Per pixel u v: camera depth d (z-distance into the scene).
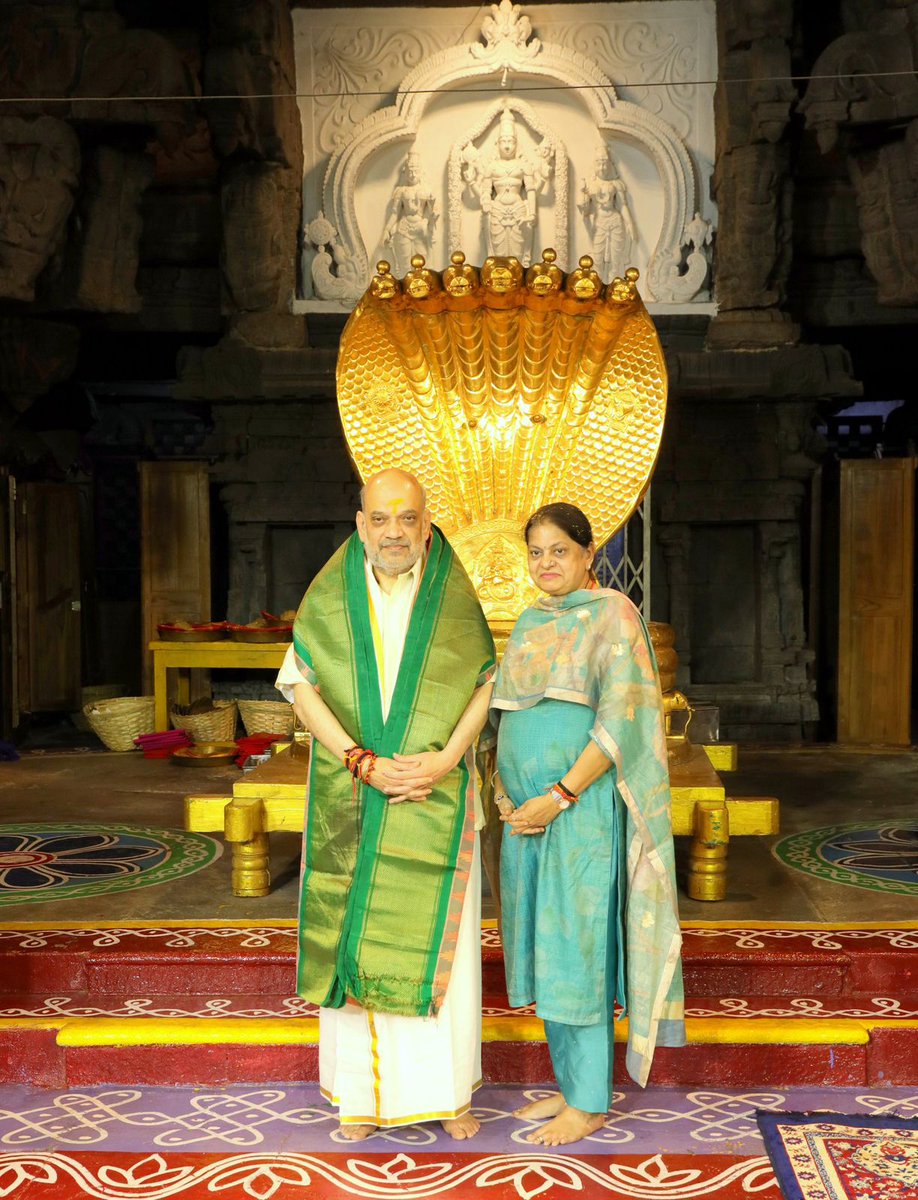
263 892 4.14
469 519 4.72
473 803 2.93
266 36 7.58
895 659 7.68
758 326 7.82
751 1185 2.64
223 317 8.31
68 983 3.54
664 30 8.12
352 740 2.87
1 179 6.99
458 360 4.55
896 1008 3.38
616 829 2.81
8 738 8.06
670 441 7.94
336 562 2.98
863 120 6.94
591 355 4.49
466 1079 2.88
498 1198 2.60
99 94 7.13
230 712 7.39
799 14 7.74
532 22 8.18
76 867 4.58
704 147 8.15
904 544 7.66
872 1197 2.56
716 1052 3.18
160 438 11.80
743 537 8.16
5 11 7.05
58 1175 2.70
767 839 4.99
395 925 2.79
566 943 2.78
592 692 2.85
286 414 8.05
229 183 7.88
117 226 7.61
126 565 11.78
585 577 3.00
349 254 8.27
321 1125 2.95
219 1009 3.40
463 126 8.23
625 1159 2.77
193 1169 2.73
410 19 8.17
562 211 8.16
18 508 8.41
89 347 9.31
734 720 7.90
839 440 11.53
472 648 2.91
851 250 8.30
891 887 4.24
